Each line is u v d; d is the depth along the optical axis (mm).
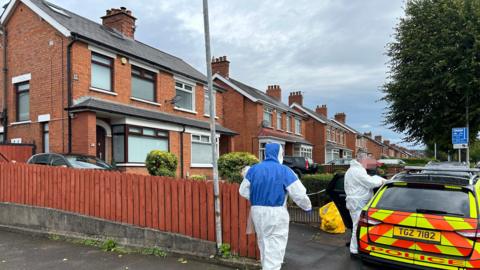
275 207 4480
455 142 13117
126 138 14297
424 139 19016
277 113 31297
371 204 5383
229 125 27500
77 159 11133
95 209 7508
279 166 4621
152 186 6812
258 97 28016
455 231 4543
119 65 15320
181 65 21469
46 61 14062
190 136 18375
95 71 14398
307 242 7266
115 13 18312
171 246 6453
